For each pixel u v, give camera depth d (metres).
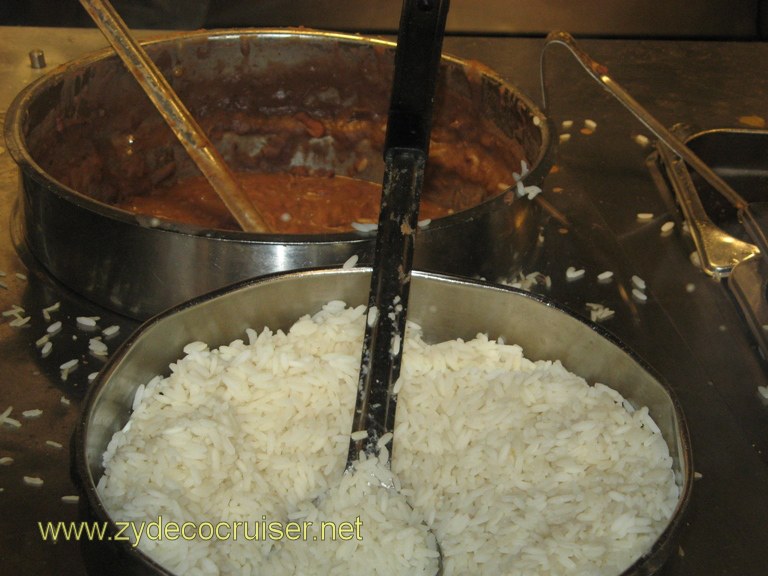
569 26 1.12
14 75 0.80
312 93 0.77
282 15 1.10
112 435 0.44
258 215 0.59
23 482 0.45
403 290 0.44
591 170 0.74
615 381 0.48
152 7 1.10
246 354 0.47
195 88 0.75
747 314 0.58
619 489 0.43
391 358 0.43
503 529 0.41
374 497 0.42
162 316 0.45
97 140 0.71
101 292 0.55
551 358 0.50
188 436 0.43
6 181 0.67
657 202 0.70
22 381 0.51
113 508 0.41
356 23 1.10
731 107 0.85
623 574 0.34
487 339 0.50
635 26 1.12
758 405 0.52
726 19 1.14
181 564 0.39
